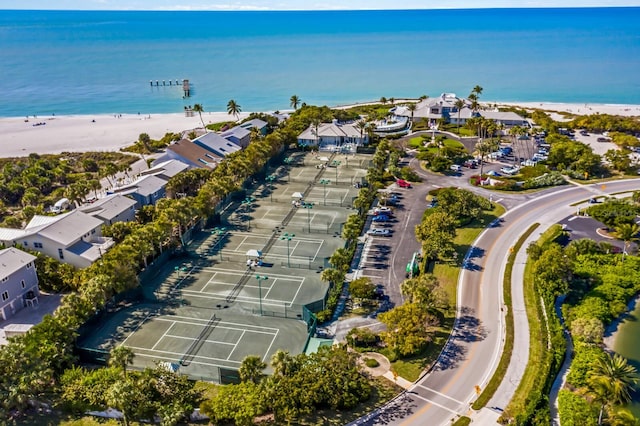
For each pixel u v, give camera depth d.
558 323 93.88
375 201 157.75
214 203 147.12
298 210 151.00
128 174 190.25
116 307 103.12
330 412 74.50
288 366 75.69
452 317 98.25
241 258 122.50
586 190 163.00
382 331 93.50
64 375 79.19
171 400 74.75
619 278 107.88
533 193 162.12
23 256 106.31
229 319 98.88
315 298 105.69
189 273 116.06
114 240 127.38
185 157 182.50
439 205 145.88
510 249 125.12
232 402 71.69
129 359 75.44
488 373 82.69
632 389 79.44
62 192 160.12
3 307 100.25
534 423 70.44
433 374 82.69
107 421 74.12
